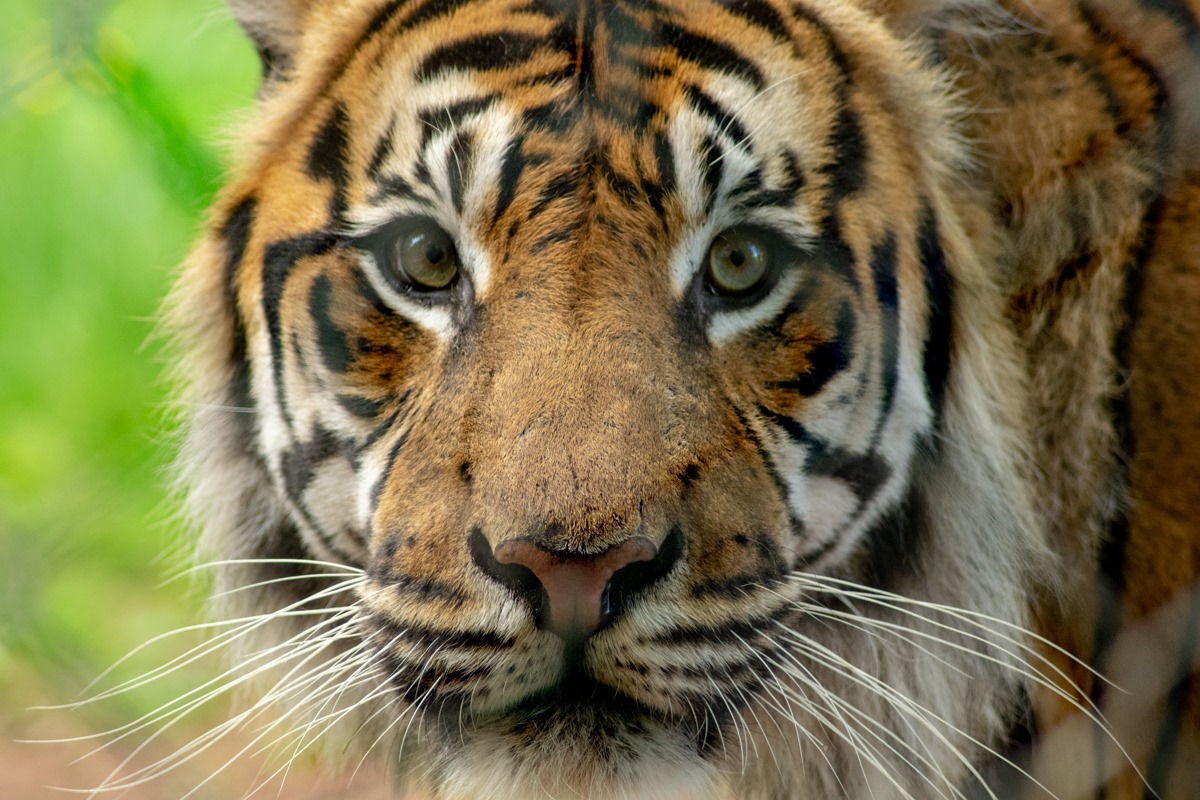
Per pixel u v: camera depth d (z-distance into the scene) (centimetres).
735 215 448
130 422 950
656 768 449
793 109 465
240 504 544
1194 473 488
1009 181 520
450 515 426
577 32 450
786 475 464
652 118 437
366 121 473
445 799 501
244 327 514
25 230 993
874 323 479
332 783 708
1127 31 509
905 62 509
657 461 412
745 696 456
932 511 517
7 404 994
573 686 441
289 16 524
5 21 589
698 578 428
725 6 473
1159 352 492
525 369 418
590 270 426
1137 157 500
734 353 455
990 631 499
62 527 644
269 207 499
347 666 473
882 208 482
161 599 900
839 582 487
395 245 460
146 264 993
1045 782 540
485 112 441
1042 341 518
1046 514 521
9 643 665
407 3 486
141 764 748
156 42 847
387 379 464
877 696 537
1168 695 502
